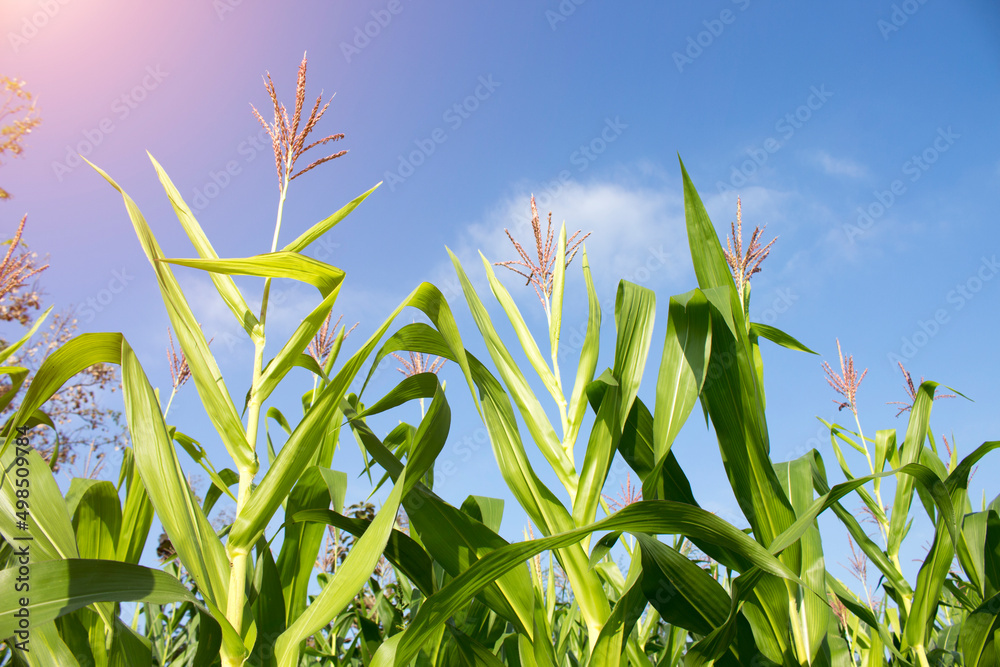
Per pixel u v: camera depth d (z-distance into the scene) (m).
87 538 1.45
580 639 2.21
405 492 1.47
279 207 1.65
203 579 1.30
